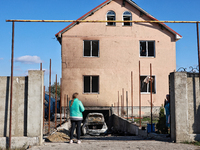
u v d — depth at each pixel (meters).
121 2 21.09
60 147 7.46
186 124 7.99
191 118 8.16
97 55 20.88
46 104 24.72
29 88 7.79
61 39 20.70
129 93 20.58
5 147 7.61
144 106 20.58
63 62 20.44
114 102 20.48
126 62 20.78
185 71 8.47
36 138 7.71
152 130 10.41
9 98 7.84
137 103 20.55
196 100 8.22
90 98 20.42
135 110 20.47
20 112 7.81
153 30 21.17
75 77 20.39
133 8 21.14
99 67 20.61
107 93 20.50
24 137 7.69
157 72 20.97
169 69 21.09
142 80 21.00
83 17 20.61
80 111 8.45
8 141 7.65
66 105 20.09
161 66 21.05
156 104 20.69
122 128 16.20
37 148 7.26
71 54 20.52
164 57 21.14
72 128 8.34
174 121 8.09
